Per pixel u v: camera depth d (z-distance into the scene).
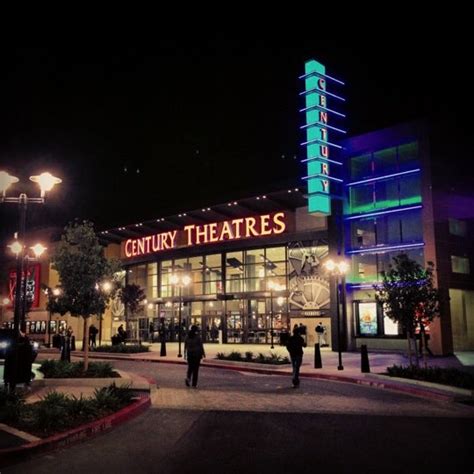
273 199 42.03
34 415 10.14
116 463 7.92
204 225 47.88
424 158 32.81
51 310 20.38
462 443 9.12
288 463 7.85
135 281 56.12
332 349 35.59
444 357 29.34
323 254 40.12
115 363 28.89
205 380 19.64
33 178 14.09
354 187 36.75
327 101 37.66
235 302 45.69
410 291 19.53
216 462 7.94
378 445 8.99
